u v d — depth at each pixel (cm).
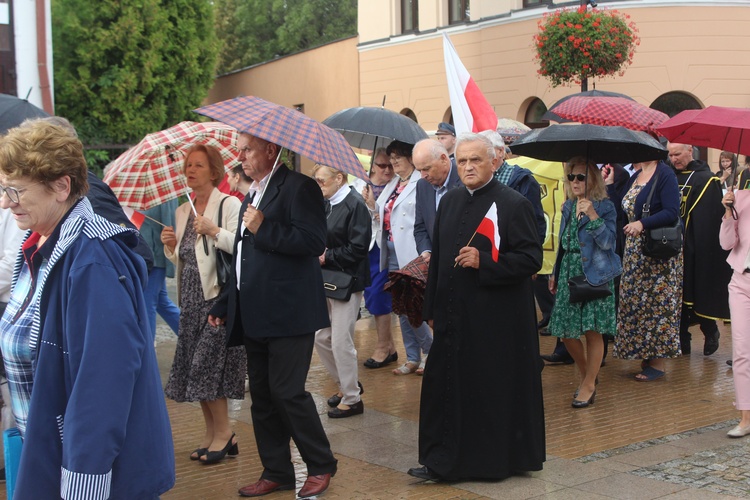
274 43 3741
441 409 495
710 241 812
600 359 663
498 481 496
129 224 445
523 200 496
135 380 284
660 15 1703
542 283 925
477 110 754
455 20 2053
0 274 465
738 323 571
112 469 279
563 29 1310
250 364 489
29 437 277
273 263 465
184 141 559
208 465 539
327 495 479
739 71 1741
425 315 516
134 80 1783
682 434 587
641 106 829
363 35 2309
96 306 273
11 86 786
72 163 285
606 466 520
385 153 770
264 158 474
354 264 641
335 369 659
